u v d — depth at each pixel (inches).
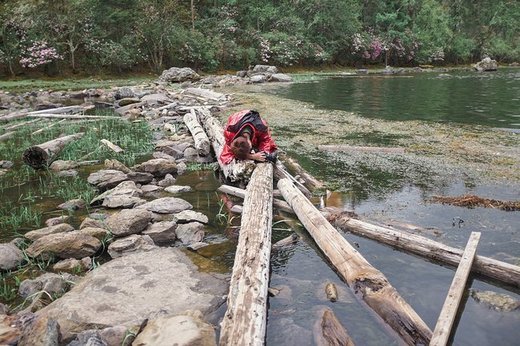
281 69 1157.7
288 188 190.7
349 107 495.2
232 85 781.9
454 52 1657.2
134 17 916.6
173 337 84.9
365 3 1528.1
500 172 228.7
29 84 701.9
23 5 764.0
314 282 122.0
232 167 216.1
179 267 128.0
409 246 139.7
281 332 98.7
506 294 114.8
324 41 1312.7
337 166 247.6
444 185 209.0
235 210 179.8
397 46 1454.2
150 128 376.8
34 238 150.6
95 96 591.5
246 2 1224.8
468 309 107.0
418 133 341.1
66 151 284.2
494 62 1331.2
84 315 103.3
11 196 204.1
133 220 153.0
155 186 212.1
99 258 141.4
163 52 971.9
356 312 106.3
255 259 120.8
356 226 154.9
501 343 94.7
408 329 96.9
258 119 226.8
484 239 147.3
